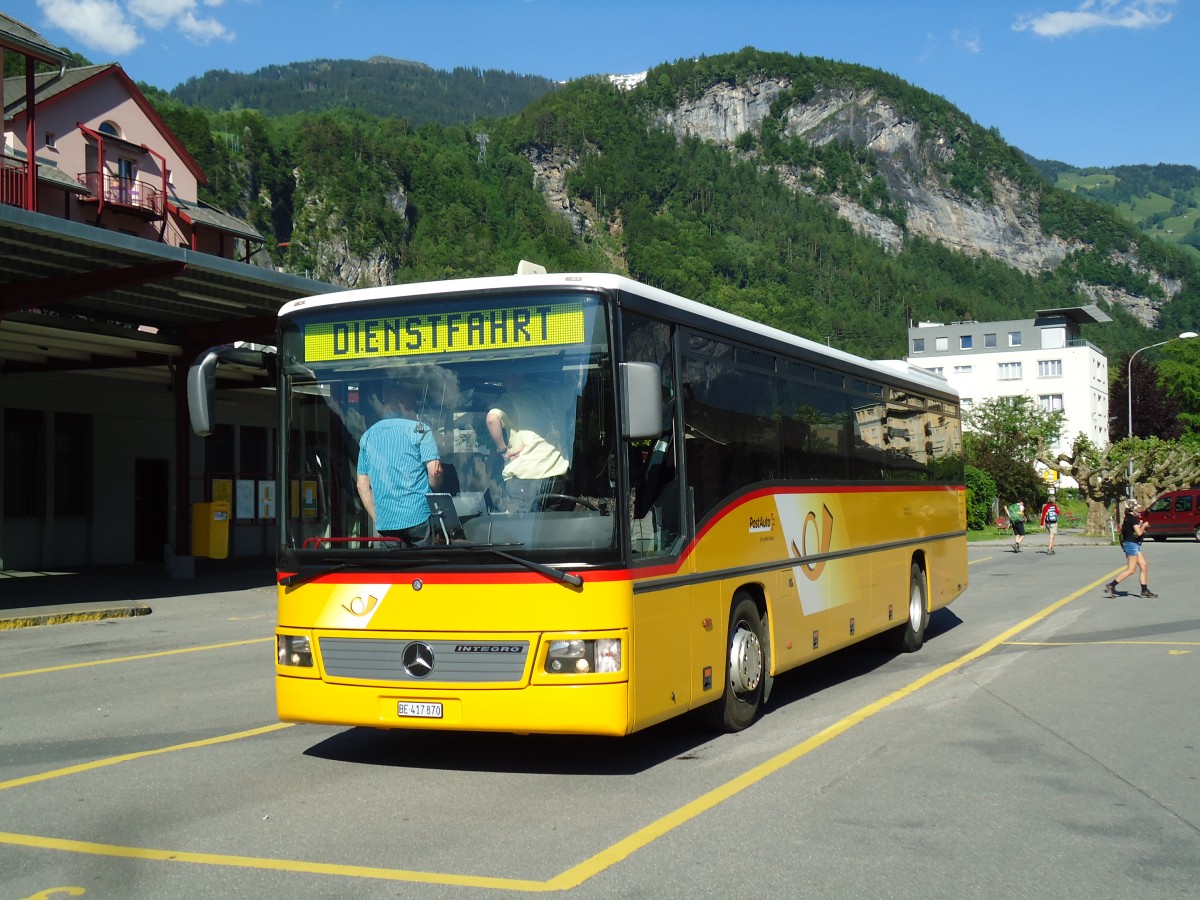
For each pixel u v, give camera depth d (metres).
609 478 6.46
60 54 22.77
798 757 7.35
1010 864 5.15
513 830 5.72
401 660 6.61
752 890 4.79
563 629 6.35
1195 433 102.19
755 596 8.59
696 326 7.72
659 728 8.31
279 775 7.02
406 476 6.74
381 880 4.95
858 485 10.89
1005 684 10.27
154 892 4.83
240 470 31.73
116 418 27.89
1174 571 25.58
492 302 6.78
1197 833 5.64
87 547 27.22
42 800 6.46
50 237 16.05
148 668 12.08
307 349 7.14
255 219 182.00
